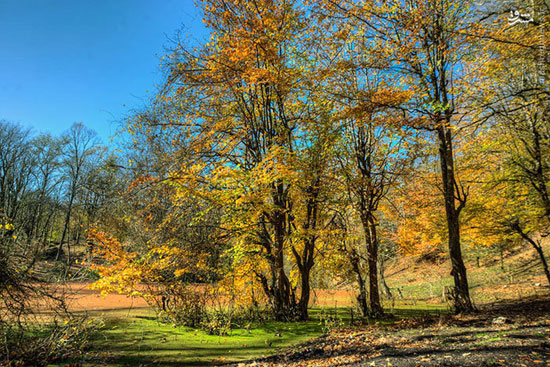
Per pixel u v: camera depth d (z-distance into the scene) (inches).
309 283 585.6
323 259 554.9
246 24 429.1
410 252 715.4
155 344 334.6
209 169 477.4
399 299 877.2
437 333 300.5
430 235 633.6
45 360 248.4
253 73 412.8
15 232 277.4
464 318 378.3
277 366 254.5
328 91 463.2
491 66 410.6
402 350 248.8
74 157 1381.6
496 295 672.4
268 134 510.3
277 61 447.2
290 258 573.3
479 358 195.5
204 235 476.7
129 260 434.9
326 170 503.2
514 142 466.3
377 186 546.6
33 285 271.4
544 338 223.1
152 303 476.7
